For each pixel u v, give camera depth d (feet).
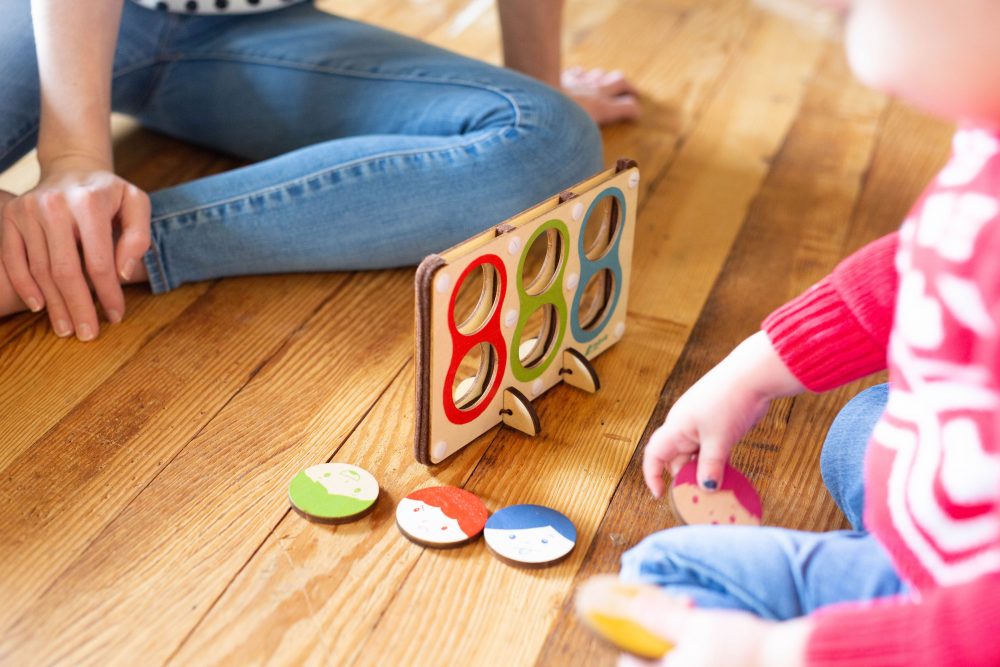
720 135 5.96
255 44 4.96
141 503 3.32
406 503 3.32
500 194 4.35
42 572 3.06
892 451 2.41
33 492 3.34
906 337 2.29
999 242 2.03
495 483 3.49
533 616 3.00
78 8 4.03
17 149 4.49
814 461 3.65
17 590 3.00
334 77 4.83
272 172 4.27
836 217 5.23
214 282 4.44
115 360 3.94
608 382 4.00
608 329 4.11
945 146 6.00
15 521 3.22
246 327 4.18
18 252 3.90
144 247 4.01
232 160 5.36
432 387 3.31
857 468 3.09
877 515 2.47
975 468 2.14
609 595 2.28
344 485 3.37
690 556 2.59
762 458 3.64
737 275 4.72
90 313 4.01
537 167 4.39
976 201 2.10
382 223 4.33
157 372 3.90
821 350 2.71
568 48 6.91
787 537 2.63
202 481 3.42
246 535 3.22
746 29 7.36
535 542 3.19
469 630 2.95
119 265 3.97
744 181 5.50
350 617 2.97
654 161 5.64
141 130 5.57
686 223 5.09
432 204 4.32
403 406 3.82
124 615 2.94
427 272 3.10
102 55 4.13
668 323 4.37
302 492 3.33
